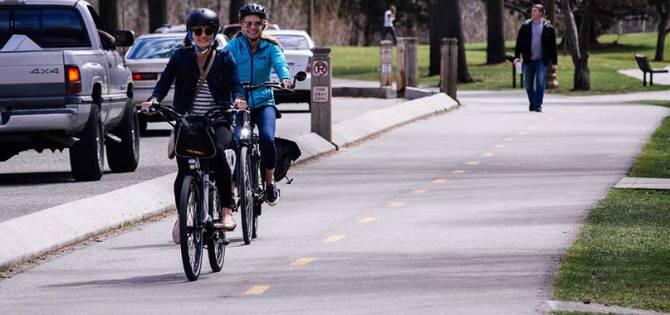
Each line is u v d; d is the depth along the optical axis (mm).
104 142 45531
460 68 118000
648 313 21641
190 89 26969
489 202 37125
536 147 53938
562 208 35312
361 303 23172
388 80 99812
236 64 28703
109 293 24812
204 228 26312
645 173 43625
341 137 56438
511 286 24344
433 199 38188
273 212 35906
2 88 42156
